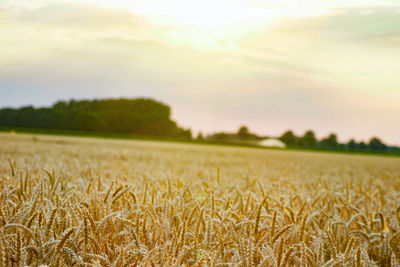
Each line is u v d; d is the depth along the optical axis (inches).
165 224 131.6
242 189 246.2
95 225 121.6
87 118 3678.6
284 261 105.3
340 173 580.4
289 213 148.0
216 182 227.1
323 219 167.5
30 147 799.1
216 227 138.8
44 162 366.3
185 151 1226.6
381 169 792.3
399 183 382.9
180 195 157.6
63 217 128.0
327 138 3823.8
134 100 4183.1
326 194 202.7
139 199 168.6
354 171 677.9
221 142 3115.2
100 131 3705.7
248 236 136.3
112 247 125.7
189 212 161.9
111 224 131.7
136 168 379.9
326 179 339.9
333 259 108.0
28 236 116.3
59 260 99.6
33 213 117.3
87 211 117.6
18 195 155.7
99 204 140.4
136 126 3846.0
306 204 166.6
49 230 109.0
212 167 555.8
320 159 1233.4
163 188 201.8
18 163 328.5
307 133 3900.1
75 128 3641.7
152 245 124.4
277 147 3065.9
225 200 170.7
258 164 724.0
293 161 960.3
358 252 109.1
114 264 105.3
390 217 183.3
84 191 171.2
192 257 116.3
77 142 1456.7
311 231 150.0
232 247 131.0
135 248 116.5
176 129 4010.8
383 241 135.3
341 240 152.6
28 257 104.6
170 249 114.3
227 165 660.1
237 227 130.1
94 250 119.8
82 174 292.7
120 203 154.8
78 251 107.3
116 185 167.9
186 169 445.1
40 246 105.5
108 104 4146.2
